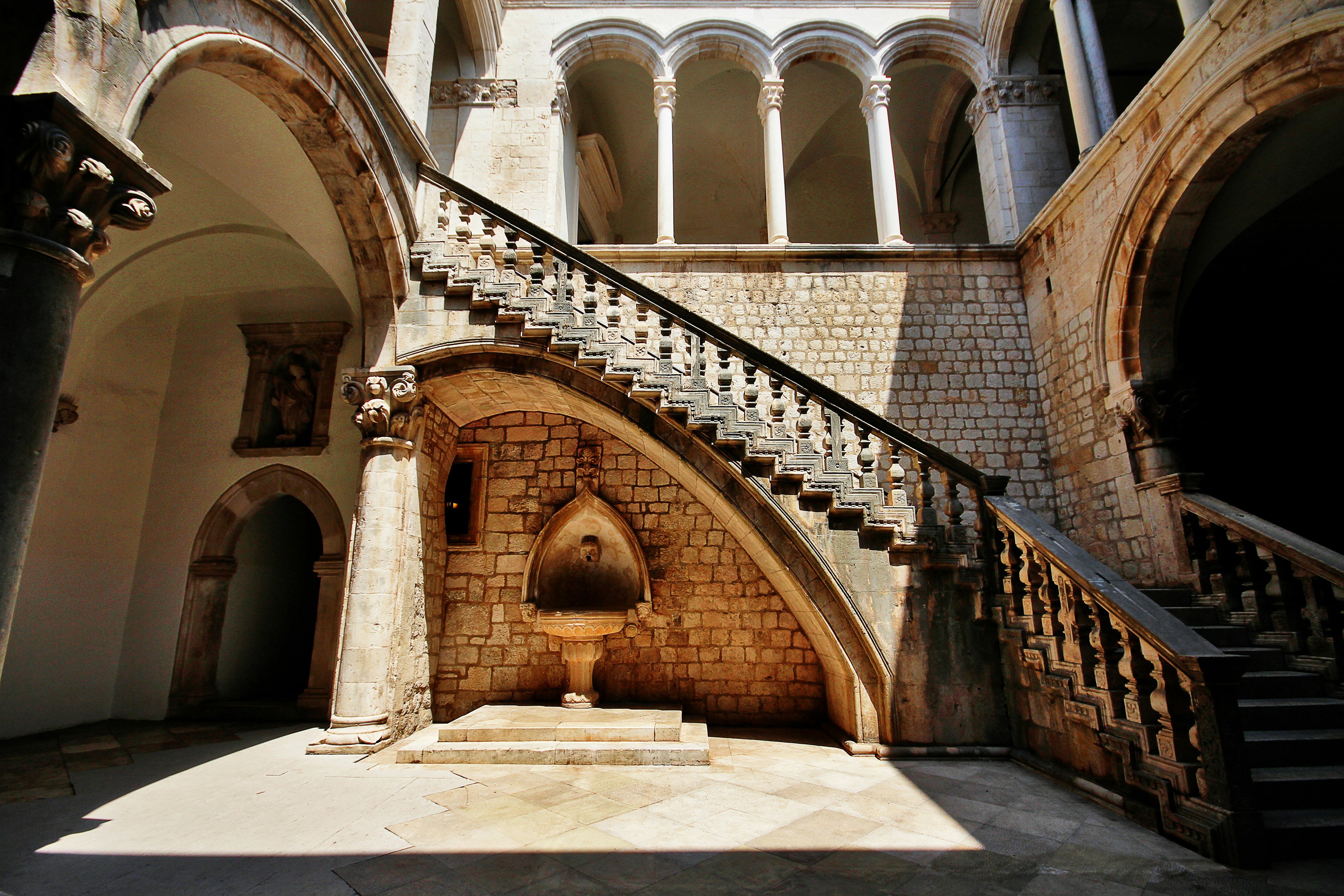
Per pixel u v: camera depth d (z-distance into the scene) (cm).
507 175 1035
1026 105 1050
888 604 591
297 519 996
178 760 566
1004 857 353
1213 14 601
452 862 346
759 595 783
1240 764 354
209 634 797
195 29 393
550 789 477
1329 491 881
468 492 824
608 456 824
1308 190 736
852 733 620
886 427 624
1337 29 501
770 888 317
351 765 541
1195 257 727
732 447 610
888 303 945
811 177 1586
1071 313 844
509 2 1115
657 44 1086
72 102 290
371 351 657
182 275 789
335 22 536
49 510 719
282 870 335
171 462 834
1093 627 473
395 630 629
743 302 940
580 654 721
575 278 863
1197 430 716
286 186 606
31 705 686
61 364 299
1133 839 379
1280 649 550
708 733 699
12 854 355
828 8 1105
